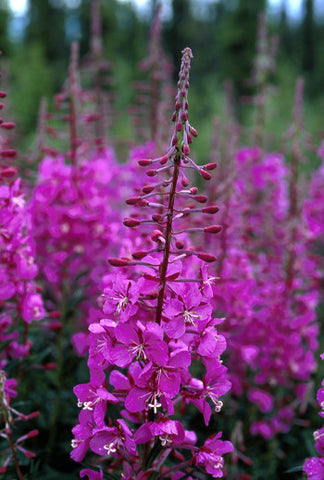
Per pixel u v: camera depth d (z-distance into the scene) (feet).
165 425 7.49
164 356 7.25
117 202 19.63
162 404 7.61
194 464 8.39
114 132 34.19
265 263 16.25
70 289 14.64
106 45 75.05
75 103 14.35
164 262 7.48
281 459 14.96
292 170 17.48
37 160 16.93
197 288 7.52
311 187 20.13
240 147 24.57
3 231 10.59
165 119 15.47
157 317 7.67
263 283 15.07
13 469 11.86
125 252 10.52
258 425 14.43
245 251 14.80
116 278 7.71
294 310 14.82
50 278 13.97
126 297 7.50
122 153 23.07
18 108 55.06
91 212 14.28
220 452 8.18
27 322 11.71
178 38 95.81
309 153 31.48
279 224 18.72
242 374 14.64
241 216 14.67
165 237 7.51
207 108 51.19
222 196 14.06
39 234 14.11
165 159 7.33
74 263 14.48
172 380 7.39
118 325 7.38
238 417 15.28
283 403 15.05
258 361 14.93
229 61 78.64
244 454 14.46
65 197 14.10
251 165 21.18
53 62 86.89
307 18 102.73
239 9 78.18
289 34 102.94
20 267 11.09
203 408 8.00
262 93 22.95
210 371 7.96
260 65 22.74
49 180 14.10
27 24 91.09
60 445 13.66
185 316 7.47
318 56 92.12
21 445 12.10
